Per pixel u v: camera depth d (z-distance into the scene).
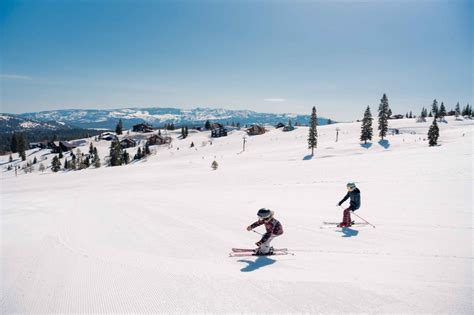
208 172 47.12
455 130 101.62
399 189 18.00
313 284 6.33
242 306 5.56
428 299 5.55
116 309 5.70
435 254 7.70
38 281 7.16
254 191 23.02
